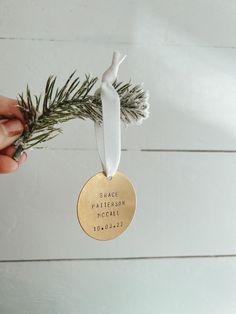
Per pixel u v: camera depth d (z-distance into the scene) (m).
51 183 0.35
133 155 0.36
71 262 0.37
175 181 0.37
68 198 0.36
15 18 0.33
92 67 0.34
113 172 0.24
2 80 0.34
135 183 0.36
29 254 0.36
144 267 0.37
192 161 0.37
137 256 0.37
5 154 0.23
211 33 0.35
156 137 0.36
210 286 0.39
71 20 0.34
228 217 0.38
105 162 0.24
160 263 0.38
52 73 0.34
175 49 0.35
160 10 0.35
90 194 0.25
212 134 0.37
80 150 0.35
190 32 0.35
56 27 0.34
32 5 0.33
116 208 0.26
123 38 0.34
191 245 0.38
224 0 0.35
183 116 0.36
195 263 0.38
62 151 0.35
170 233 0.37
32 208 0.35
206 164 0.37
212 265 0.38
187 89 0.36
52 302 0.37
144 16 0.34
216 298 0.39
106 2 0.34
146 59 0.35
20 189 0.35
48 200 0.35
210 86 0.36
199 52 0.35
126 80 0.35
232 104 0.36
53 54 0.34
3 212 0.35
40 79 0.34
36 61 0.34
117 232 0.26
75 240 0.36
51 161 0.35
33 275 0.36
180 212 0.37
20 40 0.33
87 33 0.34
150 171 0.36
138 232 0.37
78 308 0.37
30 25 0.33
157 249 0.37
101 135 0.25
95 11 0.34
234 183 0.38
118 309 0.38
